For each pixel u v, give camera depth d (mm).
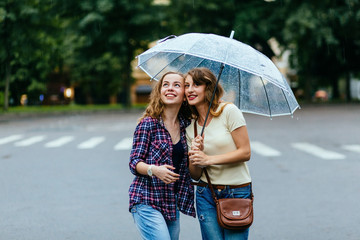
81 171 9578
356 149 12320
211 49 3223
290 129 18438
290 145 13461
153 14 35188
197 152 3219
